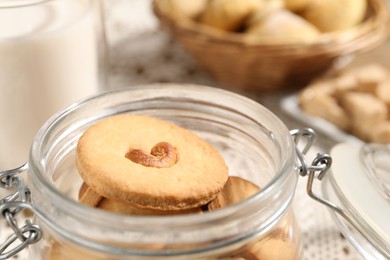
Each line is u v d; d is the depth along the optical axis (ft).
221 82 2.35
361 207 1.22
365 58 2.59
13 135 1.76
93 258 1.04
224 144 1.25
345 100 2.14
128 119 1.17
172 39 2.64
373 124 2.05
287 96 2.30
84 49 1.80
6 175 1.16
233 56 2.17
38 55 1.71
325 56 2.21
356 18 2.42
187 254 1.00
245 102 1.19
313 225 1.67
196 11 2.40
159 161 1.09
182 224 0.98
